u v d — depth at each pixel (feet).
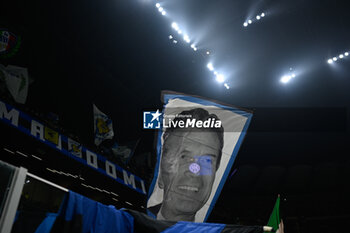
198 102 13.73
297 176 51.26
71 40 32.78
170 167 12.55
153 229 9.91
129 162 35.55
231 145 12.98
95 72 35.24
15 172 6.48
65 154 25.93
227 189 52.90
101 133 31.01
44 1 29.63
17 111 22.74
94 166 28.91
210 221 41.70
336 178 48.49
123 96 38.70
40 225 7.23
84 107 33.37
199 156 12.75
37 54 28.81
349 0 45.14
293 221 45.88
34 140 23.77
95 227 8.50
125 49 38.32
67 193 8.05
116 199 32.68
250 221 46.78
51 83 30.12
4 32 24.82
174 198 12.07
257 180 53.42
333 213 45.88
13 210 6.20
